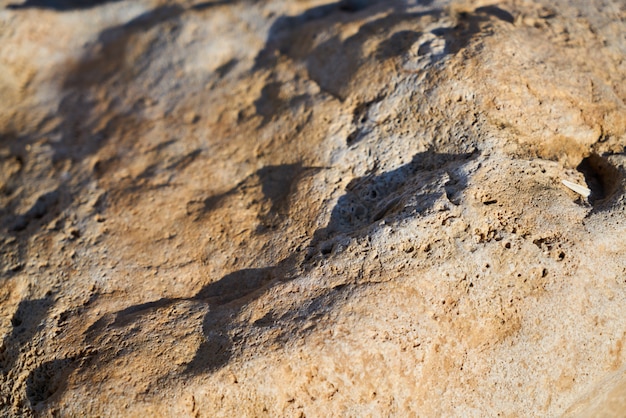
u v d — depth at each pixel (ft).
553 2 10.03
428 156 8.46
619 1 10.05
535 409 6.97
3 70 12.17
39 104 11.91
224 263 8.16
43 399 7.11
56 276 8.36
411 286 7.02
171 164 9.77
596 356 7.09
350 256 7.38
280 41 11.33
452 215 7.40
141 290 8.03
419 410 6.78
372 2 11.67
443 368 6.86
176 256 8.35
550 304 7.06
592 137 8.48
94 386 6.80
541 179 7.86
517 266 7.14
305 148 9.14
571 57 8.98
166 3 13.11
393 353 6.76
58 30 12.82
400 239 7.34
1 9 12.62
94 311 7.80
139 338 7.22
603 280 7.20
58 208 9.42
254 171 9.36
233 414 6.61
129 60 11.98
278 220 8.39
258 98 10.39
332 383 6.67
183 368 6.85
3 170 10.48
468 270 7.11
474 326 6.97
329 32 10.37
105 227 8.91
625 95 8.83
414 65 8.95
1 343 7.80
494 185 7.68
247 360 6.71
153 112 10.89
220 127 10.19
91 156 10.30
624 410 8.46
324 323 6.86
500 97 8.31
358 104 9.20
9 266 8.67
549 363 6.98
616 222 7.43
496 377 6.93
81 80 12.17
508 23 9.38
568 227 7.36
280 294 7.30
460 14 9.78
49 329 7.65
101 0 14.32
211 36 11.71
